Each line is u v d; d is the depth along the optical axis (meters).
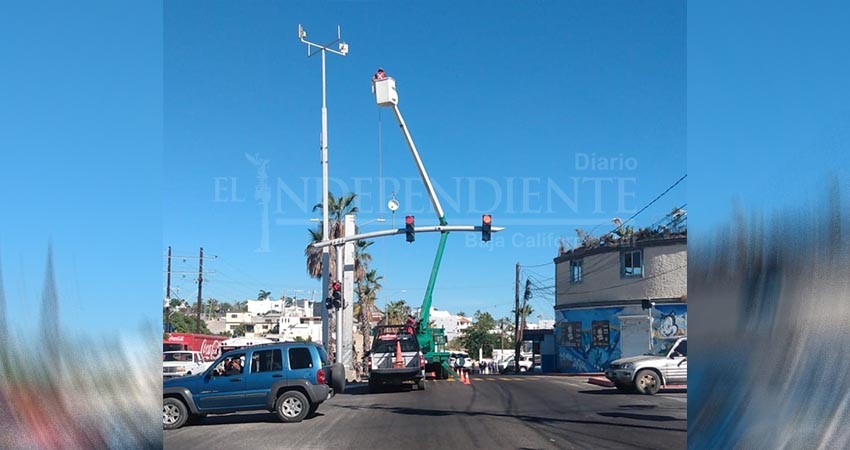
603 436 10.84
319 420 13.95
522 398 17.55
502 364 58.69
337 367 15.02
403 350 22.27
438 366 28.69
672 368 18.08
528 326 83.38
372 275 52.19
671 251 32.19
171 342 34.31
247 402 13.73
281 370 13.96
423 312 28.22
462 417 13.66
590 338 35.56
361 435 11.66
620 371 18.30
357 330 56.66
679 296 31.73
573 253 37.38
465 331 90.00
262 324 93.50
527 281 46.41
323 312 28.17
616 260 34.44
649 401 16.00
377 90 20.33
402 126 21.16
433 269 28.41
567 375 32.41
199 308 46.03
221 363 14.14
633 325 33.31
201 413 13.65
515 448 10.02
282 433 12.20
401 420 13.52
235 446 10.88
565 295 38.00
